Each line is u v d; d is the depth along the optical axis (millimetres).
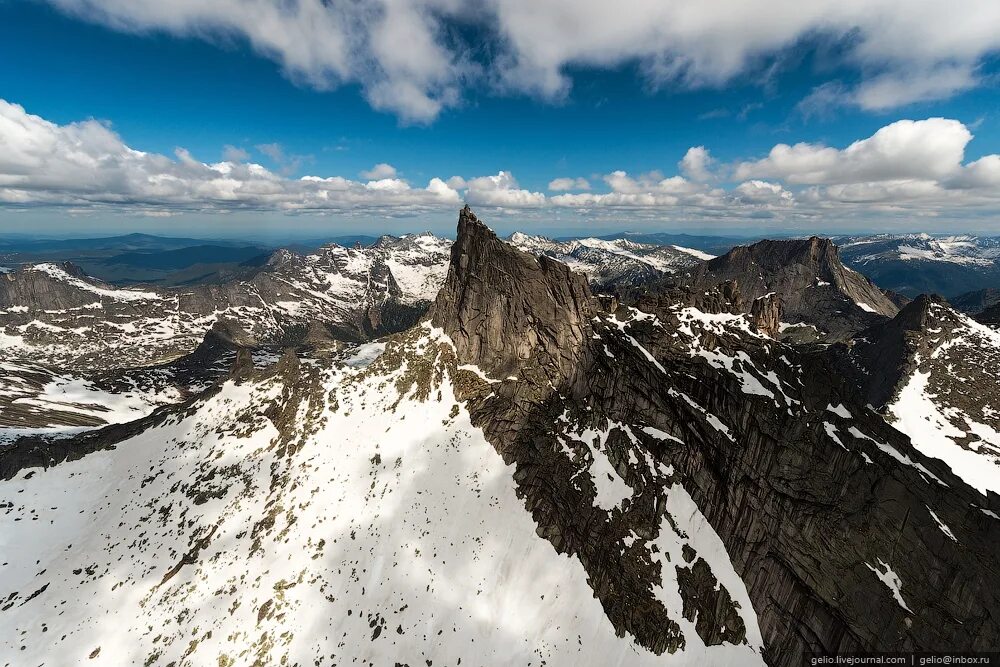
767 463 47219
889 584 37969
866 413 45156
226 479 79250
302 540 64812
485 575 55562
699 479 52312
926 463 41438
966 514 37125
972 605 34844
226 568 63031
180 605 59438
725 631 43812
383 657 50188
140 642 56062
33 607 63125
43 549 73812
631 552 50031
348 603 55875
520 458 66750
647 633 44906
